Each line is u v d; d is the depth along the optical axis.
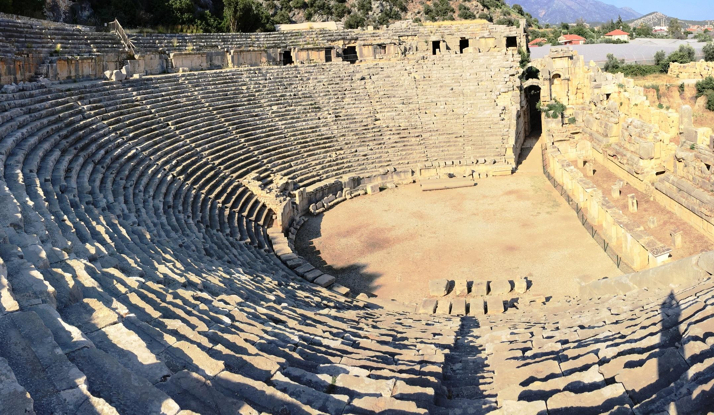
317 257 28.36
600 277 23.92
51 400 6.11
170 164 28.52
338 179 37.56
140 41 43.62
